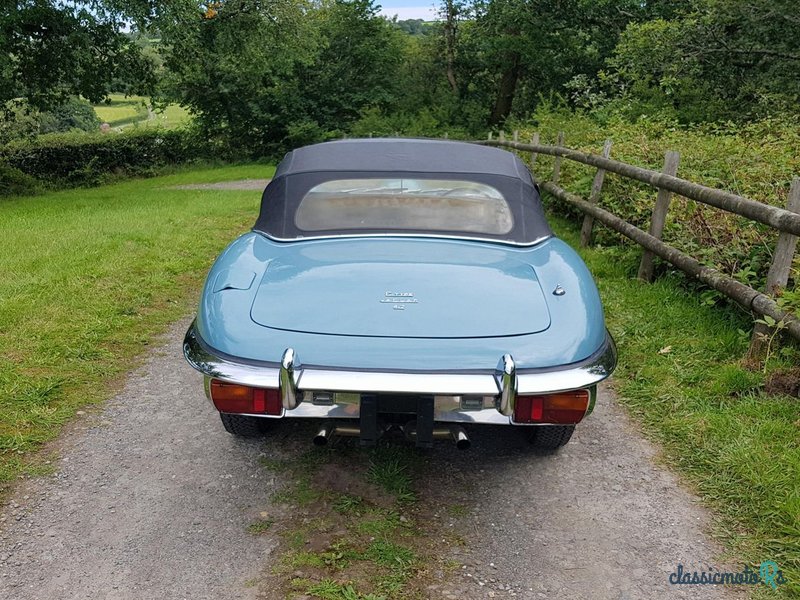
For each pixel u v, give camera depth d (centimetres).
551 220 912
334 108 3569
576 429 350
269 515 276
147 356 448
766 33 1577
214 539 260
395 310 261
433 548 256
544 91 3409
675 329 468
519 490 296
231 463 316
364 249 309
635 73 1750
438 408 259
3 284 568
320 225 330
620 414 365
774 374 370
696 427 337
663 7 2589
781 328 374
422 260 297
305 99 3494
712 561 249
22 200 1683
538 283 284
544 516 277
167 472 307
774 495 276
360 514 277
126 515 274
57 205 1356
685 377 394
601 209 709
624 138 925
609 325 484
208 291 290
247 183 2178
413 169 338
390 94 3634
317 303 266
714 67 1712
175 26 1580
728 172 639
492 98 3784
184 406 375
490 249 318
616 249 670
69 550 252
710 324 464
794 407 346
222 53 2198
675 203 600
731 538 261
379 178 335
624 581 239
